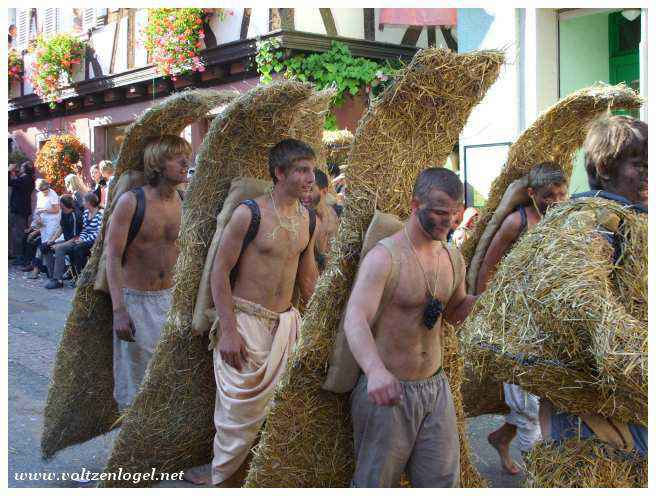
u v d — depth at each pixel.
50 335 8.18
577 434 2.43
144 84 14.34
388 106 2.96
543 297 2.28
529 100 8.02
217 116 3.81
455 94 2.98
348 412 3.07
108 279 4.26
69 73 16.33
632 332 2.08
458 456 2.83
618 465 2.37
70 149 16.50
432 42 11.66
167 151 4.26
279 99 3.71
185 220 3.97
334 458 3.06
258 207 3.61
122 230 4.26
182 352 3.97
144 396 3.96
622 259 2.29
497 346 2.41
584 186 7.15
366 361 2.45
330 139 7.29
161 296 4.38
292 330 3.67
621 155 2.34
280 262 3.65
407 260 2.69
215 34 11.87
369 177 2.98
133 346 4.31
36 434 5.03
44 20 17.73
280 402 3.01
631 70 8.10
